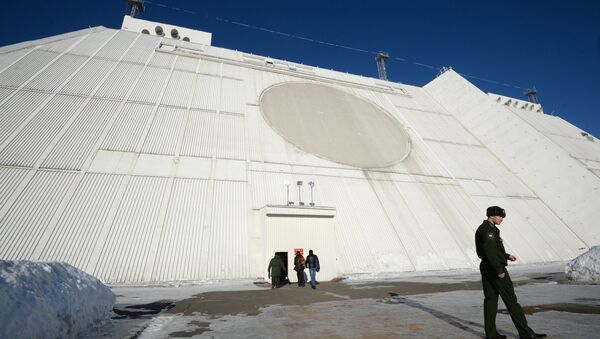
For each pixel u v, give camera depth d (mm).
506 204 27453
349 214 21219
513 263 22297
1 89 20500
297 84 35344
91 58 27188
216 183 19953
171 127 22875
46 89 22031
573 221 27609
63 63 25281
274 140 25281
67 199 16094
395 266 19266
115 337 5531
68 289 5727
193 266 15883
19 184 15820
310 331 5770
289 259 17234
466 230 23312
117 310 8336
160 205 17562
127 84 25484
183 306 9031
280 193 20875
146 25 38344
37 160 17250
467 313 6945
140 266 15023
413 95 43375
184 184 19141
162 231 16547
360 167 25656
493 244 4789
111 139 20203
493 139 35938
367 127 31641
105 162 18641
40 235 14375
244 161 22281
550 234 25984
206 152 21891
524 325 4578
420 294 10750
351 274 18203
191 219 17562
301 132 27422
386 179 25328
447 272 19969
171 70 29391
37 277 5098
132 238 15758
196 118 24531
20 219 14578
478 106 39125
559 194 29219
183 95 26516
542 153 31562
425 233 21906
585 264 12656
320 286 14711
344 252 19047
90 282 6957
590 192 27656
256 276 16750
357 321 6492
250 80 32531
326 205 21156
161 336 5676
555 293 9812
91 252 14656
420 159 29484
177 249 16172
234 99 28344
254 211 19203
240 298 10719
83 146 19062
